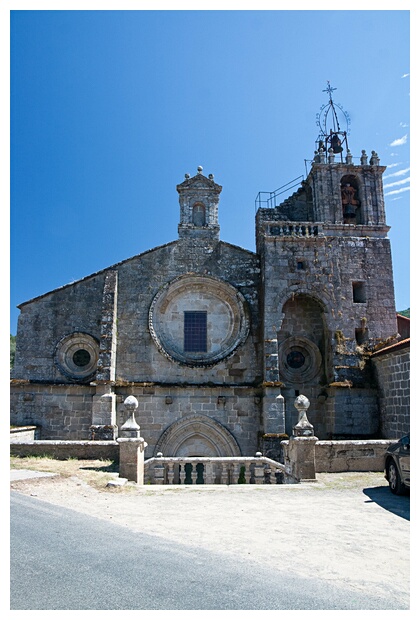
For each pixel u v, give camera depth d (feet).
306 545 25.76
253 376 75.87
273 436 68.54
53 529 26.81
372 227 80.79
